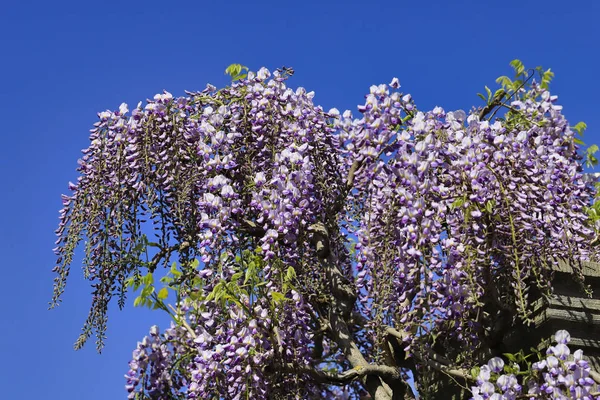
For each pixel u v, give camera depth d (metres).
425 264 4.46
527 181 4.80
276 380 4.93
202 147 5.26
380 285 4.68
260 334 4.86
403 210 4.55
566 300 4.77
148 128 5.47
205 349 5.09
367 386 5.27
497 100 5.76
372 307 4.76
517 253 4.61
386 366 5.14
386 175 4.93
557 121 5.44
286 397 4.97
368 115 4.92
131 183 5.50
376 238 4.84
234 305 5.07
